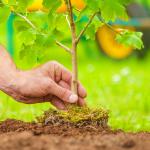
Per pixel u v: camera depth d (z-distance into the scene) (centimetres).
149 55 1428
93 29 458
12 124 426
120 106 803
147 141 357
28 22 450
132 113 734
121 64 1362
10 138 352
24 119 684
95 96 896
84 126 420
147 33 1413
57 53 1156
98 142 346
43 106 762
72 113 428
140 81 1039
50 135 374
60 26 454
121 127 631
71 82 458
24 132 382
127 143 342
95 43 1420
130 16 1387
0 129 416
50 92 443
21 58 445
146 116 720
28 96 454
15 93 456
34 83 445
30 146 336
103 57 1428
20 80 448
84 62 1390
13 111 739
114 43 1413
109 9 404
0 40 1178
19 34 446
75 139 353
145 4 1397
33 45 437
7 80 452
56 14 452
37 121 433
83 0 414
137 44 424
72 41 437
